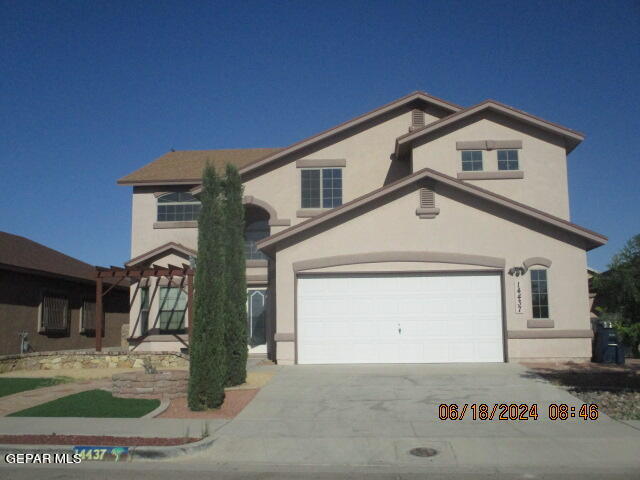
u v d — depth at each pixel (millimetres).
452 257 17297
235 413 11531
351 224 17609
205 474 8195
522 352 16922
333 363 17156
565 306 17094
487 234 17406
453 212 17516
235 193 15070
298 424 10641
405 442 9492
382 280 17422
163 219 23391
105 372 17406
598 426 10266
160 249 21469
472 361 17016
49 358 18297
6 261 21047
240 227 14984
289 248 17641
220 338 12062
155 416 11297
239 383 14117
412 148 20406
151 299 21797
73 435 9852
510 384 13633
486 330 17125
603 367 15977
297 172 21672
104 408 11938
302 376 15031
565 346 16953
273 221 21344
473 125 20359
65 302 24938
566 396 12383
